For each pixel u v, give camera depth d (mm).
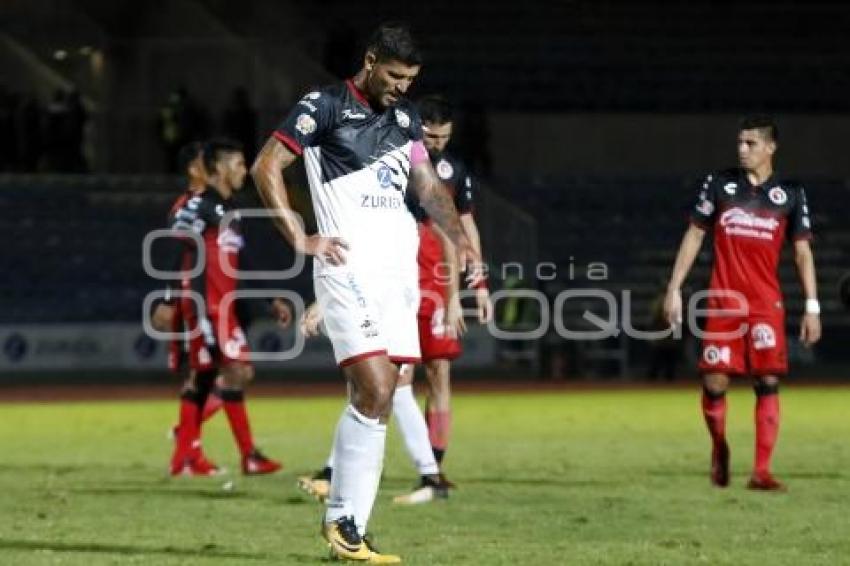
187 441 42125
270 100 116938
